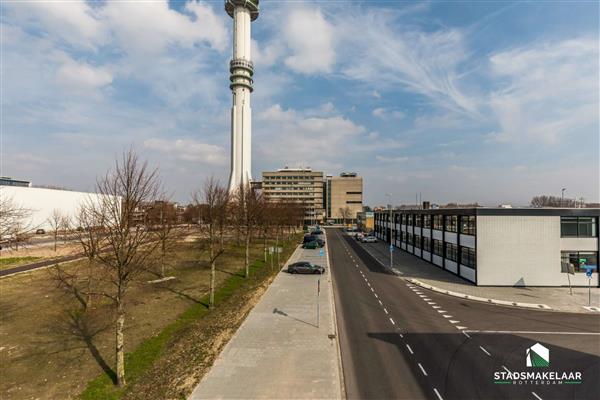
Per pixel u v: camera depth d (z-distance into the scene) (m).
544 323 18.19
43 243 52.22
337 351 14.54
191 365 12.91
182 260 38.56
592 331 17.02
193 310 20.20
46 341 15.32
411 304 21.83
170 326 17.34
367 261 39.59
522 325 17.88
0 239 23.72
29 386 11.55
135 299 22.19
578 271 25.97
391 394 11.25
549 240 26.00
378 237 70.88
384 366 13.23
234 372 12.31
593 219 26.02
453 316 19.36
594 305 21.31
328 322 17.72
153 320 18.19
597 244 25.77
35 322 17.75
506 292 24.59
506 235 26.34
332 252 47.75
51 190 69.38
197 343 15.02
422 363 13.51
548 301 22.20
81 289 24.44
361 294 24.41
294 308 20.23
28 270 32.34
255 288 25.52
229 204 44.16
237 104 112.31
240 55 112.31
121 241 12.69
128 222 12.83
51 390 11.30
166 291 24.52
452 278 29.66
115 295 22.88
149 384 11.62
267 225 44.22
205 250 43.44
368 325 17.84
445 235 33.44
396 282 28.39
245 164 112.38
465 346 15.17
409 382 12.03
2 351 14.28
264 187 140.25
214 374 12.16
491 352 14.56
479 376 12.52
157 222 28.41
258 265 36.53
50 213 68.56
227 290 25.25
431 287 26.14
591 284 25.67
